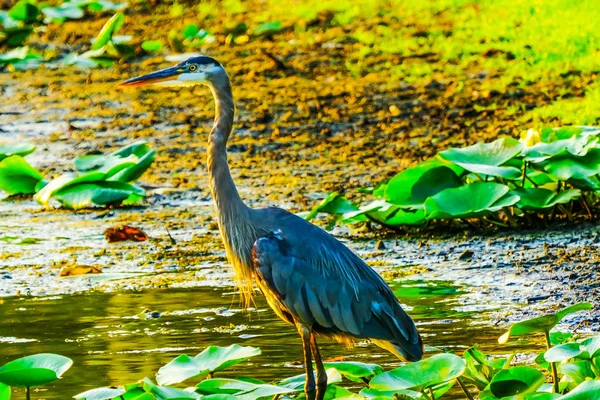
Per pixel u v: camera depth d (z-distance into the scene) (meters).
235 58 26.08
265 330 10.39
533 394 7.55
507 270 11.93
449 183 13.50
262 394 7.47
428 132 19.12
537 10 26.98
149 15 31.28
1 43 27.73
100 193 15.51
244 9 31.42
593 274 11.53
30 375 7.18
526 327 7.50
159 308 11.13
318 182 16.42
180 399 7.27
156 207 15.78
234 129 20.20
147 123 21.23
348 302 8.48
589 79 21.33
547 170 13.20
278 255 8.59
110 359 9.58
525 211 13.41
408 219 13.75
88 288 11.91
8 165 16.27
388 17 28.89
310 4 31.28
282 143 19.14
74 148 19.47
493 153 13.41
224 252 13.32
